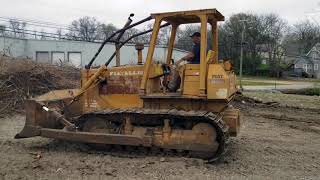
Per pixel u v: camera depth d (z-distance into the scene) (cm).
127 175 653
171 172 669
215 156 728
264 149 889
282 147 920
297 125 1286
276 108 1673
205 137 725
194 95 744
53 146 841
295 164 775
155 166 695
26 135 816
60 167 690
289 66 7450
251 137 1031
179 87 796
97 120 791
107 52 3716
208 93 732
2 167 685
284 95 2394
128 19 845
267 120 1370
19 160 729
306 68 8169
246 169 723
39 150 809
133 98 818
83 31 5759
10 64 1462
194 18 791
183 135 739
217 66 738
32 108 816
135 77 816
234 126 763
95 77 838
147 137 745
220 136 718
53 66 1664
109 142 763
